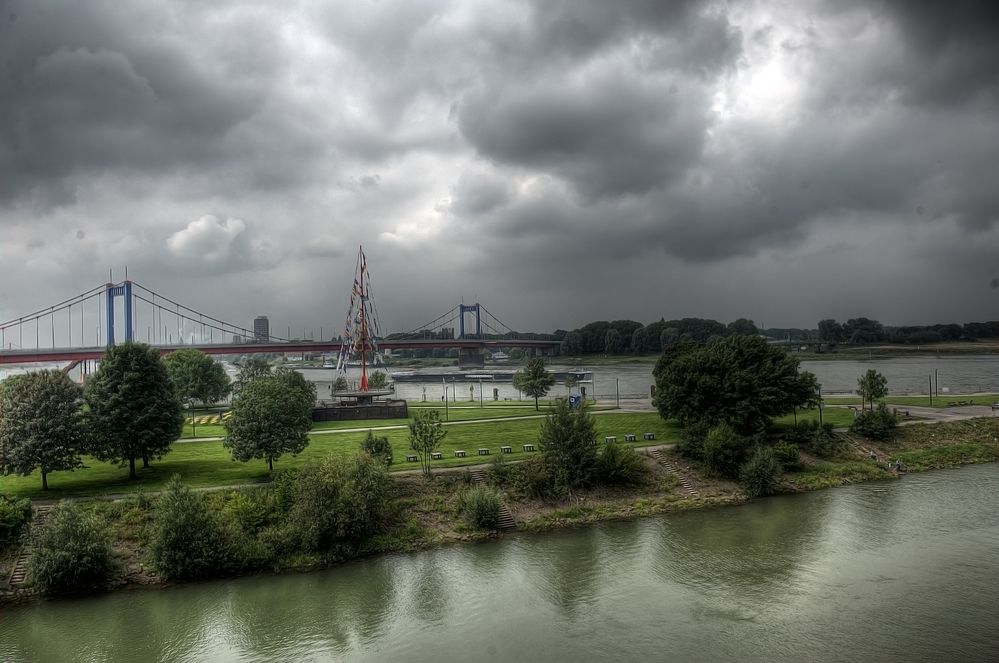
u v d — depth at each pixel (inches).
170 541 2207.2
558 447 3075.8
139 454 2883.9
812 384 3769.7
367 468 2591.0
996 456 3757.4
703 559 2383.1
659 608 2011.6
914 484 3302.2
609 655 1750.7
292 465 3002.0
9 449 2519.7
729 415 3585.1
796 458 3420.3
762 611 1977.1
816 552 2418.8
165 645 1823.3
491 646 1807.3
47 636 1863.9
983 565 2261.3
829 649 1758.1
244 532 2395.4
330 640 1852.9
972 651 1731.1
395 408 4370.1
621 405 4990.2
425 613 2005.4
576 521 2810.0
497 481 2942.9
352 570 2324.1
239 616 1987.0
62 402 2669.8
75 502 2440.9
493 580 2234.3
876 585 2129.7
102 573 2142.0
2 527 2226.9
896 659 1704.0
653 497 3078.2
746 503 3061.0
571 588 2164.1
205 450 3366.1
